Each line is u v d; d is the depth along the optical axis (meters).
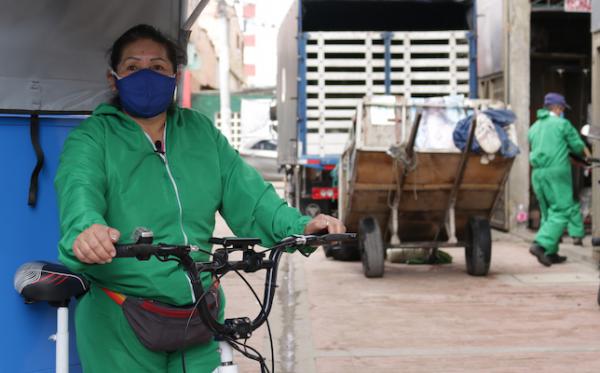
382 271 9.71
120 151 3.00
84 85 3.78
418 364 6.02
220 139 3.27
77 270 2.62
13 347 3.44
